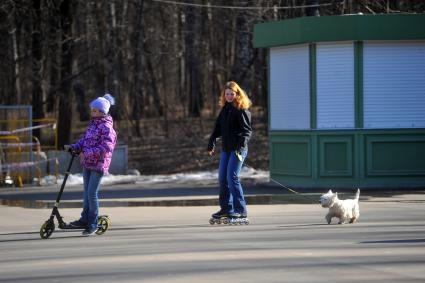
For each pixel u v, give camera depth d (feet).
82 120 188.85
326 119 83.76
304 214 61.46
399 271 36.63
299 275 35.94
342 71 83.30
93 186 50.67
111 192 84.02
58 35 132.26
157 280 35.35
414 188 82.58
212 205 70.13
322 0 122.93
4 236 51.70
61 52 134.51
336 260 39.81
